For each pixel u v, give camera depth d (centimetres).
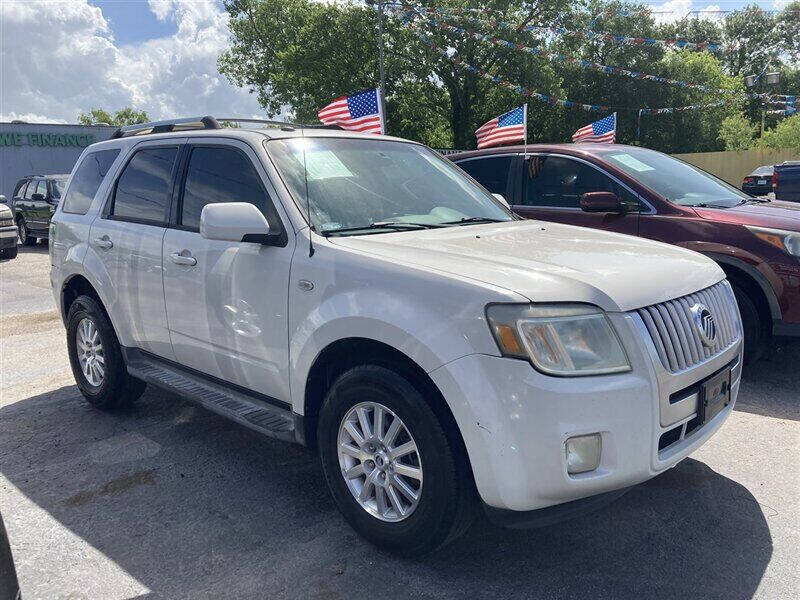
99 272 458
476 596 273
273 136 379
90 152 522
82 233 484
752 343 521
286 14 3903
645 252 327
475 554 304
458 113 3772
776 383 518
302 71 3672
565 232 372
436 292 271
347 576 288
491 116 3703
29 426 469
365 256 301
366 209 362
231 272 355
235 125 438
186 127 459
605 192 565
